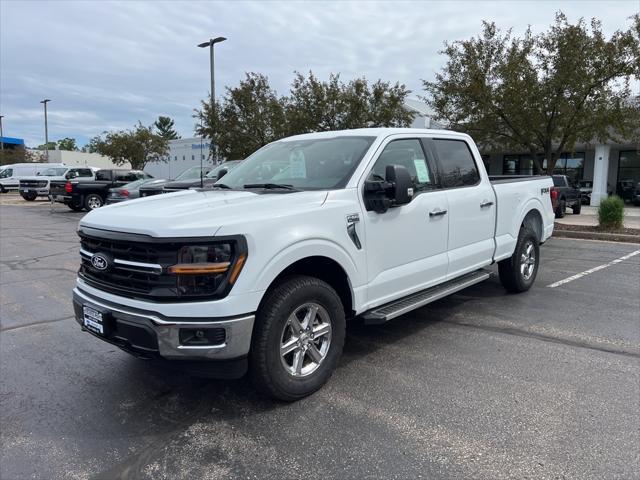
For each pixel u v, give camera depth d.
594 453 2.92
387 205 4.00
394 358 4.39
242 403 3.62
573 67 13.56
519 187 6.18
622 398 3.60
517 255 6.23
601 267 8.44
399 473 2.76
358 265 3.90
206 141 26.92
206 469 2.84
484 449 2.97
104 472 2.84
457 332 5.06
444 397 3.64
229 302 3.07
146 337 3.15
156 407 3.60
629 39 13.22
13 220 17.88
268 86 22.55
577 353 4.46
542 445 3.00
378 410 3.46
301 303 3.49
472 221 5.23
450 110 15.92
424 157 4.80
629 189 27.09
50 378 4.12
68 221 17.52
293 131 21.09
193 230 3.05
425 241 4.59
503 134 15.84
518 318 5.49
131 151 40.66
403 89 20.91
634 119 14.74
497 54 14.65
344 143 4.47
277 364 3.40
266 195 3.70
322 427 3.26
